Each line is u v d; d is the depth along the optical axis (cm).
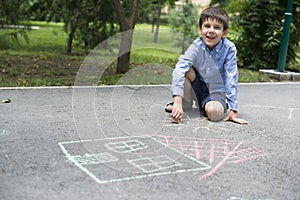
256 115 378
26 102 375
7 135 277
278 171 238
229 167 240
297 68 735
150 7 809
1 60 649
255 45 744
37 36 1242
